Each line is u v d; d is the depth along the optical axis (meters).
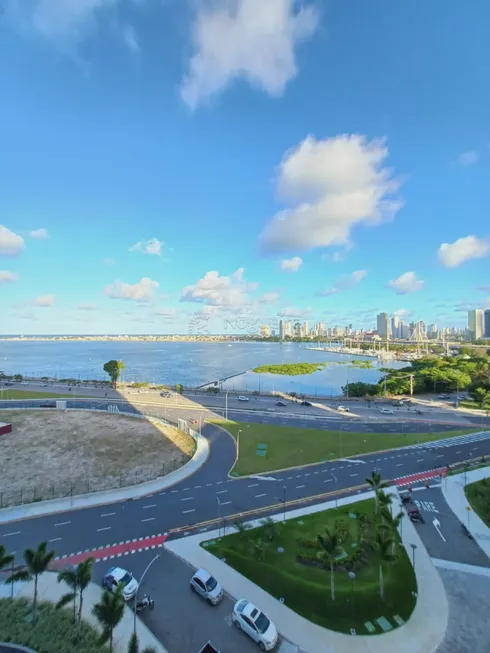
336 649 27.75
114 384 152.75
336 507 48.88
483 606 32.50
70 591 32.75
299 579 34.53
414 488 55.59
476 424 93.19
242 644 27.73
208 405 115.00
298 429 86.62
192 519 45.59
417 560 38.69
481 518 47.25
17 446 73.69
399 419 97.88
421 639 28.91
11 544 40.03
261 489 54.59
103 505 49.00
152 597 32.31
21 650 25.84
